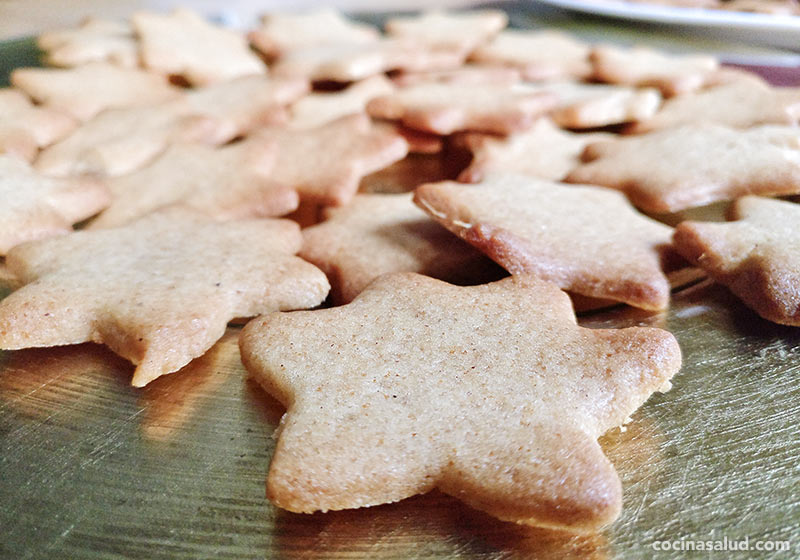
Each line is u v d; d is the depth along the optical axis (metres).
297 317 0.12
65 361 0.12
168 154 0.18
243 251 0.14
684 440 0.10
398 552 0.09
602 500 0.09
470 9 0.35
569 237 0.14
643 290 0.13
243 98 0.21
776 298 0.12
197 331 0.12
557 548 0.09
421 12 0.33
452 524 0.09
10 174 0.16
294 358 0.11
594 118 0.20
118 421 0.11
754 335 0.12
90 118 0.21
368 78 0.23
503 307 0.12
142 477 0.10
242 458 0.10
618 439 0.10
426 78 0.23
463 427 0.10
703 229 0.14
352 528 0.09
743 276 0.13
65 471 0.10
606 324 0.13
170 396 0.11
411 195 0.17
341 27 0.29
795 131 0.17
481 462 0.09
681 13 0.27
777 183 0.16
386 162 0.18
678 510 0.09
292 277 0.13
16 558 0.09
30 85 0.22
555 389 0.10
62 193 0.16
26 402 0.11
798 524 0.09
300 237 0.15
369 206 0.16
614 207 0.15
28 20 0.33
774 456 0.10
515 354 0.11
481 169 0.17
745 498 0.09
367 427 0.10
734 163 0.16
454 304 0.12
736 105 0.20
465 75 0.23
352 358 0.11
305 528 0.09
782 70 0.25
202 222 0.15
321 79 0.23
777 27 0.26
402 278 0.12
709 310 0.13
